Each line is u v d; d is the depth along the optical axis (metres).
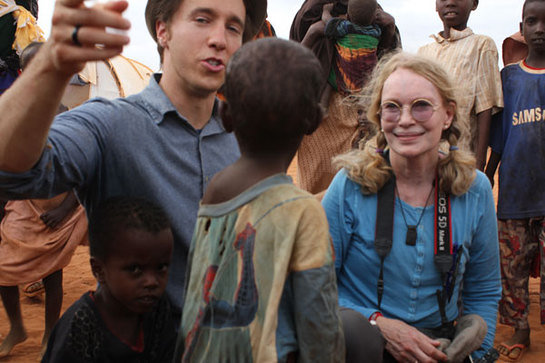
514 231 4.50
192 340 1.59
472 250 2.66
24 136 1.49
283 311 1.53
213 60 2.06
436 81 2.44
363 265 2.60
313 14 5.74
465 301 2.79
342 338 1.56
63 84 1.46
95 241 1.93
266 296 1.47
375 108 2.62
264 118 1.48
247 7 2.31
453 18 4.85
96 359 1.93
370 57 5.32
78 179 1.88
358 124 5.38
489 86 4.64
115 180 2.03
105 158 1.98
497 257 2.70
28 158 1.54
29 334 4.86
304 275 1.47
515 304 4.52
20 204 4.17
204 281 1.60
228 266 1.54
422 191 2.55
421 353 2.34
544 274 4.38
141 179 2.05
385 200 2.56
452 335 2.55
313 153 5.56
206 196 1.67
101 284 1.97
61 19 1.34
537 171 4.35
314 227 1.49
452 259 2.50
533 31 4.44
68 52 1.36
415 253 2.51
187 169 2.14
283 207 1.48
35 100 1.45
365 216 2.58
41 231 4.14
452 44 4.84
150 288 1.92
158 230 1.91
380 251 2.51
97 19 1.35
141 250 1.87
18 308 4.43
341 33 5.23
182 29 2.05
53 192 1.80
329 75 5.38
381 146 2.61
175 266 2.12
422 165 2.52
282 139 1.54
